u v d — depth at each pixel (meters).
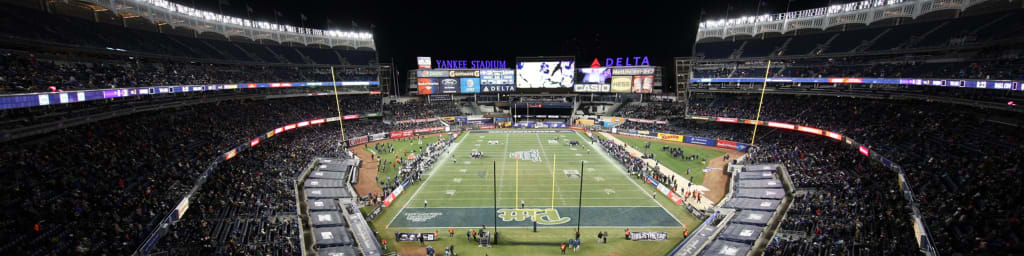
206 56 55.28
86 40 41.59
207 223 29.33
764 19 69.88
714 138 67.12
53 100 28.72
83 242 23.36
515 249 28.91
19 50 34.75
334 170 47.69
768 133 62.59
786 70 63.22
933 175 32.16
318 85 69.25
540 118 95.31
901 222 26.64
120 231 25.09
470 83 89.12
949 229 24.45
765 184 39.44
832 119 53.16
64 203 26.11
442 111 90.69
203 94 50.91
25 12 38.88
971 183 29.14
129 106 38.00
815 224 28.80
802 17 65.94
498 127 90.88
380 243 29.92
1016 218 23.45
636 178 46.47
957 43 46.34
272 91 64.75
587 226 33.00
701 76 73.25
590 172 49.41
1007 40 40.66
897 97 47.50
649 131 76.00
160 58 46.97
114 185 29.98
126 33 48.19
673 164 53.22
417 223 33.81
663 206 37.47
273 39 71.75
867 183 35.25
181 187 32.50
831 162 43.19
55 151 31.03
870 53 54.69
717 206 36.72
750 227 29.69
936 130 40.94
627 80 85.88
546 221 34.06
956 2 49.22
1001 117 39.22
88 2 43.88
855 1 60.09
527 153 61.28
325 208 35.28
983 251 21.59
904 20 56.59
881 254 23.45
